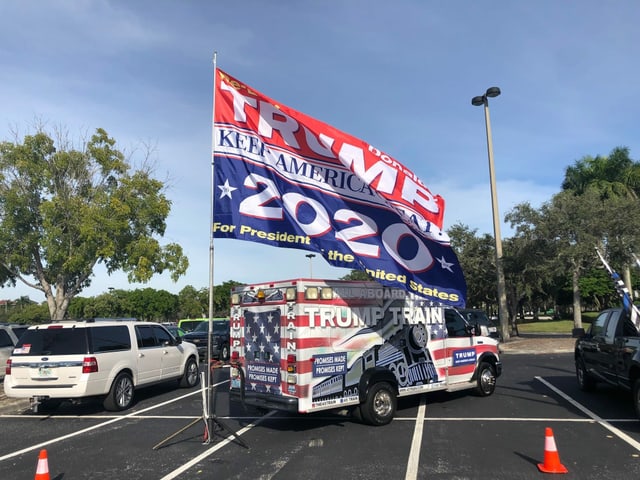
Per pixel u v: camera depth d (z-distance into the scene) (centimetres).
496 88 2222
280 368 785
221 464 636
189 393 1223
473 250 3105
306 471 598
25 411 1055
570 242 2325
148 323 1191
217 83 746
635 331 856
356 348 816
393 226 832
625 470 575
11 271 1981
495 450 664
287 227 746
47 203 1816
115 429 856
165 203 2083
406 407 962
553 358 1752
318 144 809
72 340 980
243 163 738
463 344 998
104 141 2017
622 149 3362
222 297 6994
